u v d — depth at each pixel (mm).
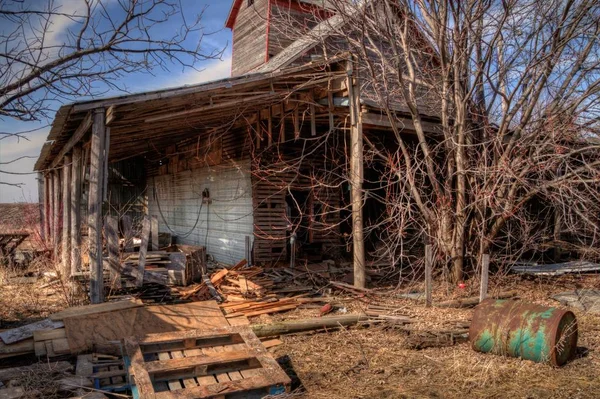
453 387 5555
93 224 8086
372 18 11438
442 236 10672
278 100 10461
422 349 6859
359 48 11000
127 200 20391
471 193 10273
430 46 12023
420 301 9258
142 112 8758
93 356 6242
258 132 12023
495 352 6426
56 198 14797
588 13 9523
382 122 11203
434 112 12289
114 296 8992
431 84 11320
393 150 13836
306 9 17281
